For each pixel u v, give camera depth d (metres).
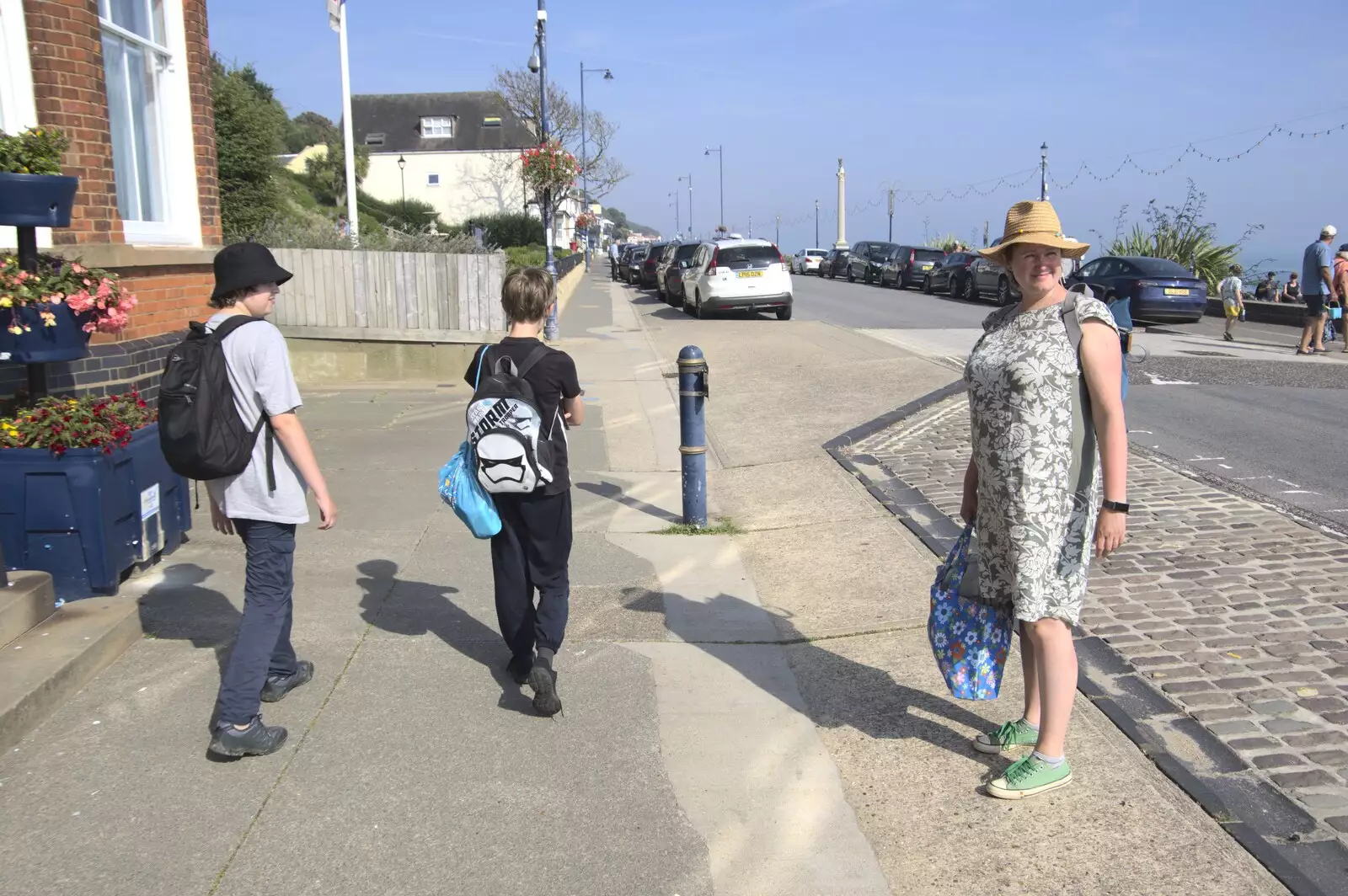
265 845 3.13
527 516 3.92
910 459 8.22
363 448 8.59
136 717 3.87
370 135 65.62
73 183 4.80
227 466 3.45
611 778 3.57
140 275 6.61
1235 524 6.31
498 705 4.09
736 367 13.45
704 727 3.95
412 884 2.97
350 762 3.63
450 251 12.41
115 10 6.70
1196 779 3.47
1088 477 3.26
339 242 12.50
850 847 3.17
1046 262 3.21
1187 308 18.55
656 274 29.89
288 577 3.73
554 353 3.98
